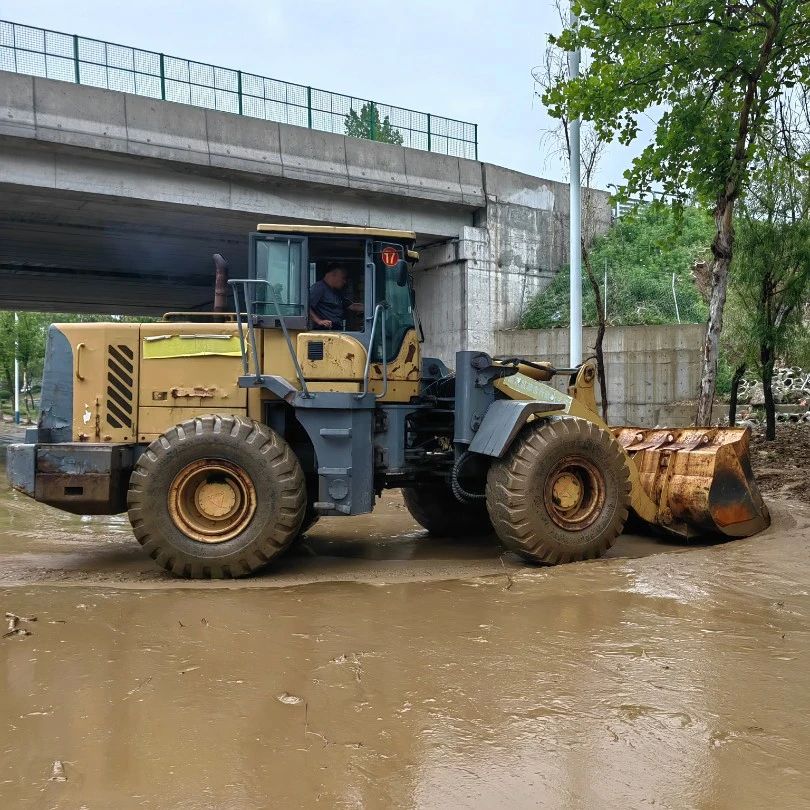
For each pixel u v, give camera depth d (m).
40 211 17.53
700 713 3.07
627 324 19.31
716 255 10.80
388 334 6.71
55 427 6.67
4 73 14.59
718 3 9.58
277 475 5.96
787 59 10.15
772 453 11.36
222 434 5.96
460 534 8.38
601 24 9.99
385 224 19.72
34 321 42.03
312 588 5.49
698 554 6.15
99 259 23.25
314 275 6.73
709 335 10.84
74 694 3.40
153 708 3.23
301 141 17.77
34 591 5.39
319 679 3.55
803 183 11.48
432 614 4.66
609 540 6.42
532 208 21.88
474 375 6.76
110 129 15.51
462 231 20.58
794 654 3.76
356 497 6.31
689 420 16.22
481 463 6.96
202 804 2.44
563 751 2.77
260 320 6.47
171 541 5.89
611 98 10.34
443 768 2.66
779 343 11.83
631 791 2.48
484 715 3.10
